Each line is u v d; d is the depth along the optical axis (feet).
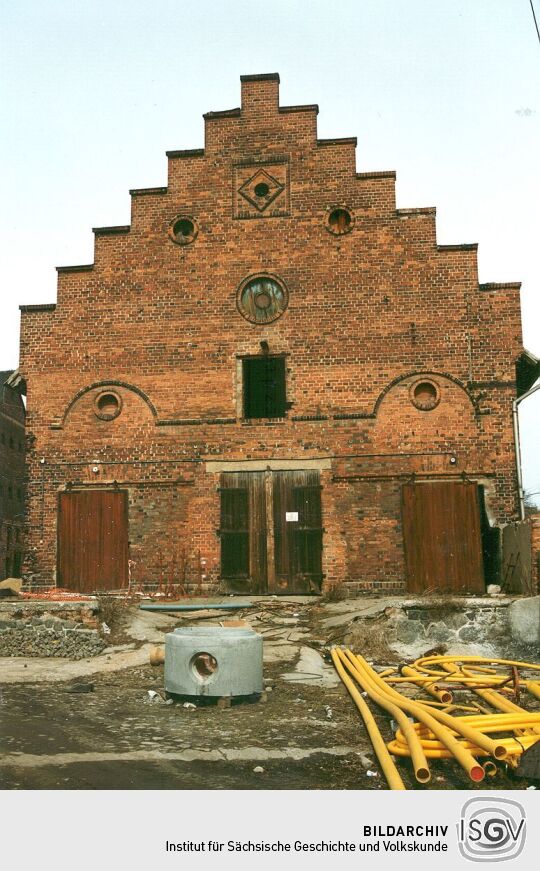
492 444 58.13
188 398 60.64
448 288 59.77
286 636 44.96
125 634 44.78
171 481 59.82
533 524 46.01
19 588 58.70
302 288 60.85
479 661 36.73
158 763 21.86
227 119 63.46
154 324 61.67
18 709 28.07
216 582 58.39
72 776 20.47
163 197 63.05
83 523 60.08
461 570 56.75
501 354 58.85
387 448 58.59
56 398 61.72
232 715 27.89
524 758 20.35
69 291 62.80
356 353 59.77
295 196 61.93
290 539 58.39
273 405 70.49
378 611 45.16
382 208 61.00
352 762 22.47
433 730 21.66
